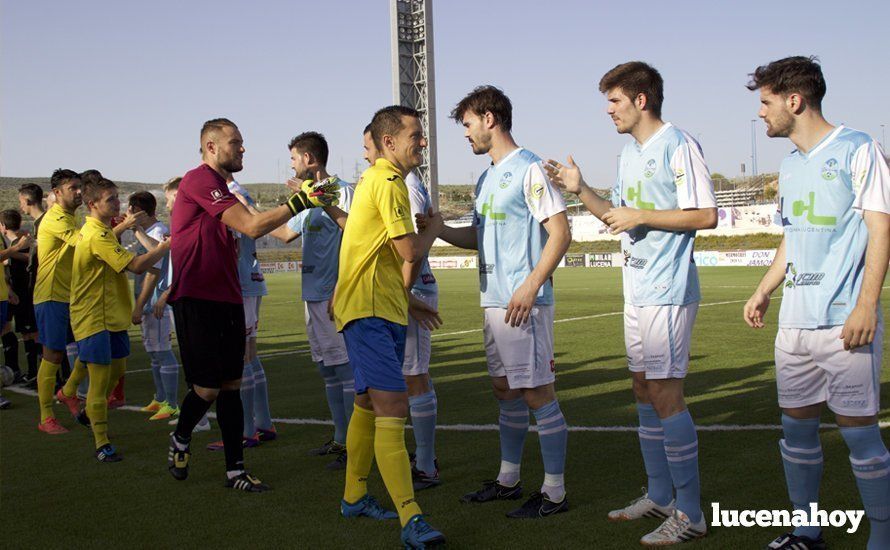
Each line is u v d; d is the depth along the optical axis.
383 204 3.55
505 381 4.03
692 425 3.45
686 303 3.49
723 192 59.06
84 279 5.26
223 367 4.45
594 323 13.70
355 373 3.61
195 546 3.51
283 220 4.20
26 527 3.83
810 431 3.26
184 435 4.57
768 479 4.22
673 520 3.40
